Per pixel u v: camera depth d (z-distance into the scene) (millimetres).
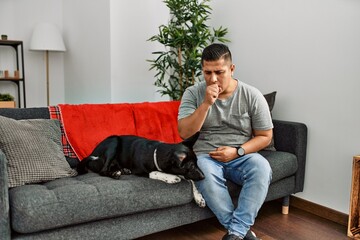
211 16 2984
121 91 3291
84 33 3689
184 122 1758
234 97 1827
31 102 4203
